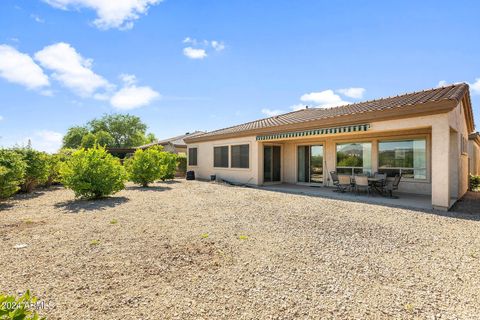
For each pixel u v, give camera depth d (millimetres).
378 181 13719
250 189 16766
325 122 13898
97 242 6184
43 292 3877
